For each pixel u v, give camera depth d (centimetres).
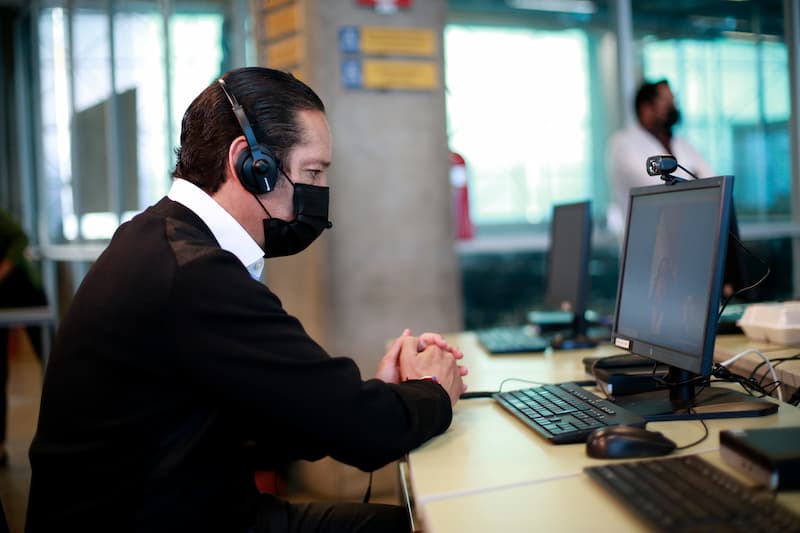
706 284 105
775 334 157
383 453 97
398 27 279
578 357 175
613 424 104
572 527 72
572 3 464
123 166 453
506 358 180
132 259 94
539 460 95
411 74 282
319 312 275
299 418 91
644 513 70
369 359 281
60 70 523
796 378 126
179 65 392
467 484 87
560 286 207
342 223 275
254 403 90
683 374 117
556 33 460
